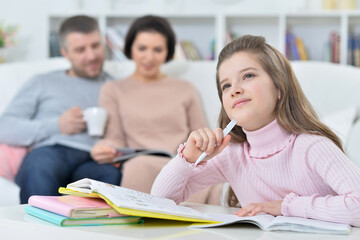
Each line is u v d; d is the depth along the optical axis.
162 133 2.34
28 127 2.28
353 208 0.84
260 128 1.01
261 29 3.80
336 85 2.36
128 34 2.46
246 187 1.09
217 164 1.12
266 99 0.97
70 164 2.10
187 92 2.44
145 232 0.75
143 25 2.42
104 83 2.54
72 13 3.81
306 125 1.00
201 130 1.00
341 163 0.92
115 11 3.88
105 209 0.81
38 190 1.92
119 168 2.13
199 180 1.13
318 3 3.70
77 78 2.51
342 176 0.90
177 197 1.07
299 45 3.60
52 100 2.43
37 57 4.11
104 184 0.90
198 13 3.67
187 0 3.93
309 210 0.88
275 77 0.98
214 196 1.74
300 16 3.62
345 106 2.31
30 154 2.07
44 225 0.76
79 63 2.46
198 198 1.73
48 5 4.12
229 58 1.00
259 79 0.97
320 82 2.38
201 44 3.88
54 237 0.75
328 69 2.40
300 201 0.90
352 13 3.47
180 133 2.36
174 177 1.05
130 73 2.68
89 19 2.51
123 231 0.75
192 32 3.88
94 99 2.47
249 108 0.96
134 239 0.69
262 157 1.03
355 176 0.89
